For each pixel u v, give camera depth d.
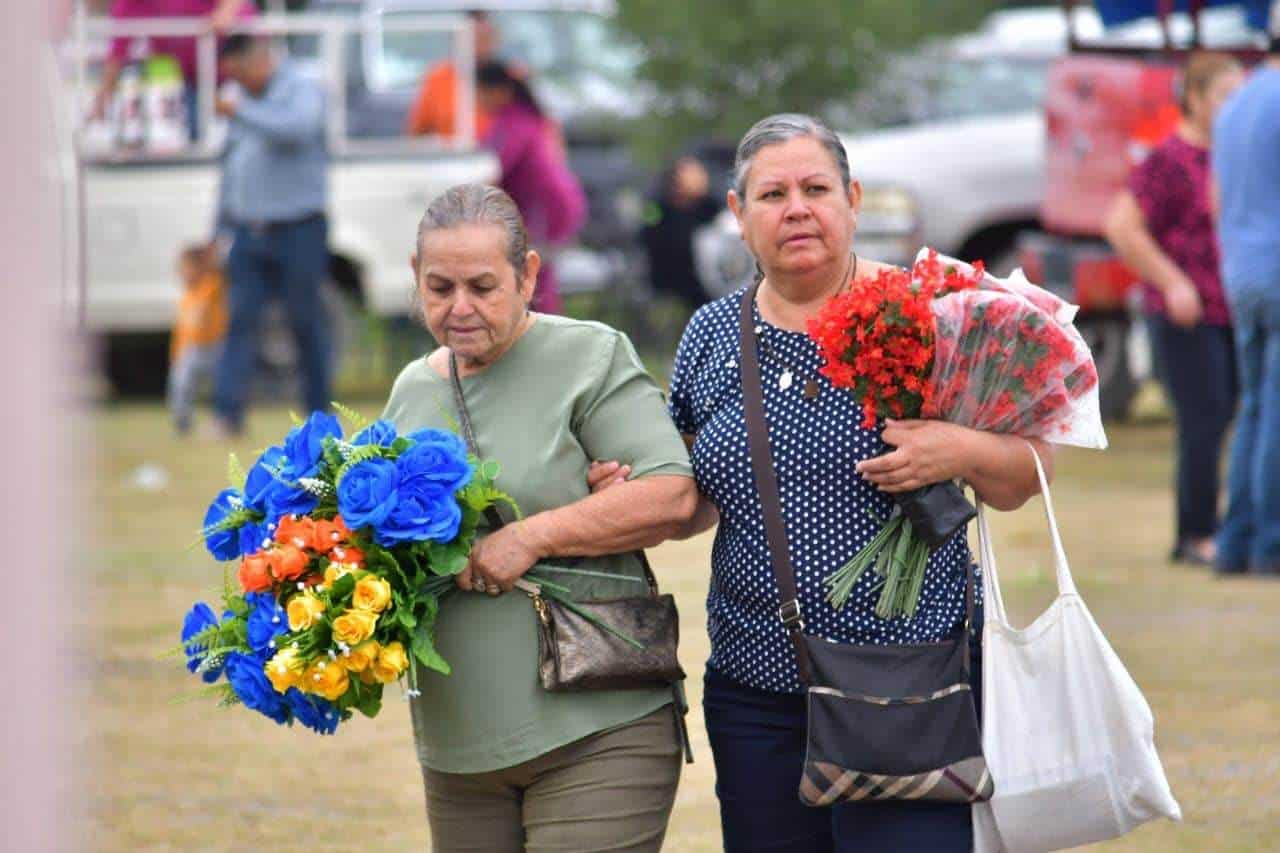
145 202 39.62
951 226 39.53
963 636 10.66
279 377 43.28
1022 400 10.39
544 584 10.41
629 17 49.72
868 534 10.58
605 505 10.38
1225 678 19.05
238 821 15.57
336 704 10.06
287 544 9.91
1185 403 24.81
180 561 25.48
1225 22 36.72
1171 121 31.94
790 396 10.75
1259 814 15.14
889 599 10.49
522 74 40.53
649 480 10.49
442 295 10.30
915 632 10.56
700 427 11.12
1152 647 20.33
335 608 9.76
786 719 10.88
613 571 10.70
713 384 11.04
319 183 35.62
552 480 10.50
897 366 10.28
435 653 10.03
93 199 39.44
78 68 27.00
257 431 38.16
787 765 10.95
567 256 48.16
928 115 42.31
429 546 9.91
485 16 41.28
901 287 10.27
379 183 41.00
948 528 10.34
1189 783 15.95
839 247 10.70
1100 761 10.40
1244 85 23.45
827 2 48.44
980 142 39.69
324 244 35.78
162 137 39.78
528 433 10.55
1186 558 24.89
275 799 16.16
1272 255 23.09
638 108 50.91
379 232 41.16
